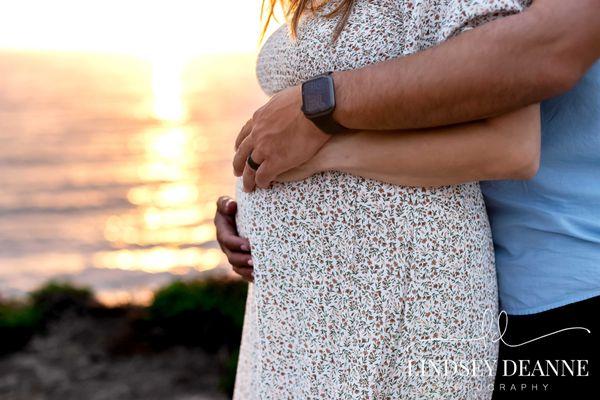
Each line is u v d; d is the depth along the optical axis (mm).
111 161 48406
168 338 7523
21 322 7680
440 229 1231
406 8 1204
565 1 1015
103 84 120938
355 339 1266
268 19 1494
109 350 7375
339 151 1229
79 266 23156
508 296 1356
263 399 1388
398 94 1104
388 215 1229
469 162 1151
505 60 1030
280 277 1340
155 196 36719
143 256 24438
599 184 1269
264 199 1340
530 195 1318
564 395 1312
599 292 1264
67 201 34844
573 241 1284
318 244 1286
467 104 1069
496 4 1078
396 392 1271
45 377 6875
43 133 62125
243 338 1599
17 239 27047
